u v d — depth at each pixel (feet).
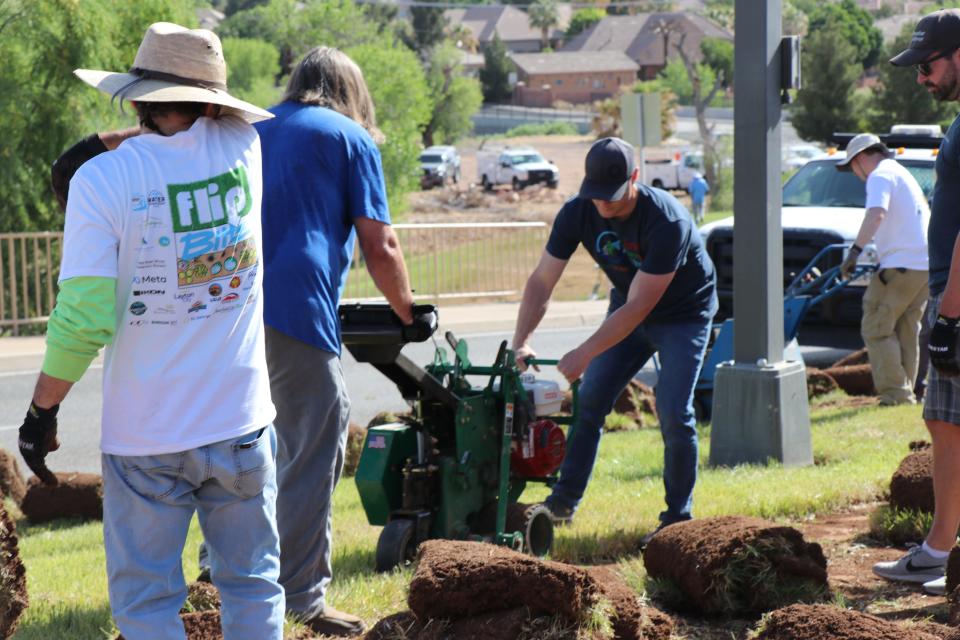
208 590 14.20
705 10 483.92
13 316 54.39
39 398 9.91
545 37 543.80
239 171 10.75
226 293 10.50
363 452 17.30
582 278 88.48
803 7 315.37
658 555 15.92
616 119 224.12
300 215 14.40
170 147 10.39
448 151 223.51
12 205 70.90
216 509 10.77
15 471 27.17
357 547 19.21
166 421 10.23
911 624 13.33
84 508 26.61
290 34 261.03
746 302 26.91
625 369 20.36
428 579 12.82
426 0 472.85
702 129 204.33
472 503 17.70
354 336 15.48
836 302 41.75
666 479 19.65
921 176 45.29
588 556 18.54
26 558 21.17
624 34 484.74
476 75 457.27
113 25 72.59
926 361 36.09
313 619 14.37
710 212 174.91
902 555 17.78
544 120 387.14
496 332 58.85
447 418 17.62
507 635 12.48
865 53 317.01
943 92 15.72
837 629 12.09
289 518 14.24
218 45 11.03
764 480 23.57
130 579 10.42
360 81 15.60
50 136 70.03
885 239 33.01
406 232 67.36
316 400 14.32
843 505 21.31
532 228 70.79
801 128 177.27
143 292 10.12
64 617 15.24
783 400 26.45
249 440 10.59
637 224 18.71
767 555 15.06
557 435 18.25
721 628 14.73
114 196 9.98
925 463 18.97
